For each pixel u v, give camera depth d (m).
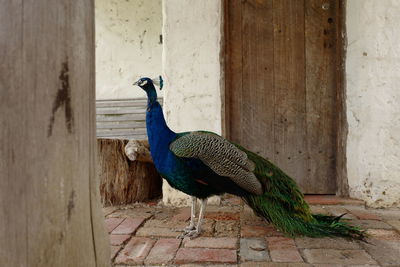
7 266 0.79
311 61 3.99
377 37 3.53
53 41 0.83
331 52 3.95
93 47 0.97
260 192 2.67
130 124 5.12
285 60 4.01
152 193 4.12
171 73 3.74
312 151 4.01
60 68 0.85
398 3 3.49
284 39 4.01
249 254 2.33
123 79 5.23
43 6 0.82
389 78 3.52
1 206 0.78
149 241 2.60
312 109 4.00
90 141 0.96
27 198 0.80
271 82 4.03
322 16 3.95
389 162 3.52
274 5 4.01
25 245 0.80
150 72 5.23
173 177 2.68
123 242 2.55
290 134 4.03
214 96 3.73
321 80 3.98
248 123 4.05
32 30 0.80
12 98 0.78
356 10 3.65
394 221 3.05
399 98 3.51
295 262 2.18
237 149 2.73
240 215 3.27
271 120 4.04
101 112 5.18
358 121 3.66
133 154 3.57
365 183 3.60
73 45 0.88
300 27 3.99
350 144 3.75
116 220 3.09
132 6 5.21
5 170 0.78
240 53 4.04
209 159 2.57
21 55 0.79
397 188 3.51
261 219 3.12
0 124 0.77
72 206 0.88
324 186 4.00
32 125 0.80
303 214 2.73
